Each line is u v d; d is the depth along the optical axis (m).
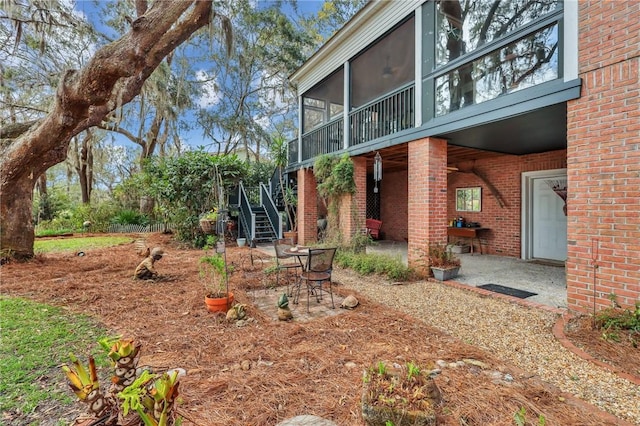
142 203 15.13
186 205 9.99
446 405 1.93
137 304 4.07
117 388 1.40
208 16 5.76
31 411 1.93
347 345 2.84
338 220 7.62
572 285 3.58
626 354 2.56
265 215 11.30
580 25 3.48
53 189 18.56
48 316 3.62
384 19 6.38
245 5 14.84
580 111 3.48
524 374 2.36
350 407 1.94
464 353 2.68
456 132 5.12
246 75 15.86
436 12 5.32
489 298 4.40
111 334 3.11
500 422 1.79
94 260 7.22
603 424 1.79
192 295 4.42
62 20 8.25
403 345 2.84
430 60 5.42
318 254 4.12
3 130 6.93
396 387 1.88
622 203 3.17
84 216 14.22
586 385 2.23
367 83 8.25
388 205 11.62
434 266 5.43
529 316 3.65
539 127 4.82
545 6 4.14
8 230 6.55
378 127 6.67
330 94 9.75
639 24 3.03
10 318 3.53
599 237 3.34
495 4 4.84
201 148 10.71
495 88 4.54
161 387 1.37
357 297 4.38
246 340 2.96
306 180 9.52
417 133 5.58
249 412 1.90
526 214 7.45
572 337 2.98
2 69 7.80
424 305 4.12
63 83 4.79
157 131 15.86
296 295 4.50
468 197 8.77
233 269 5.93
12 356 2.63
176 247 9.53
